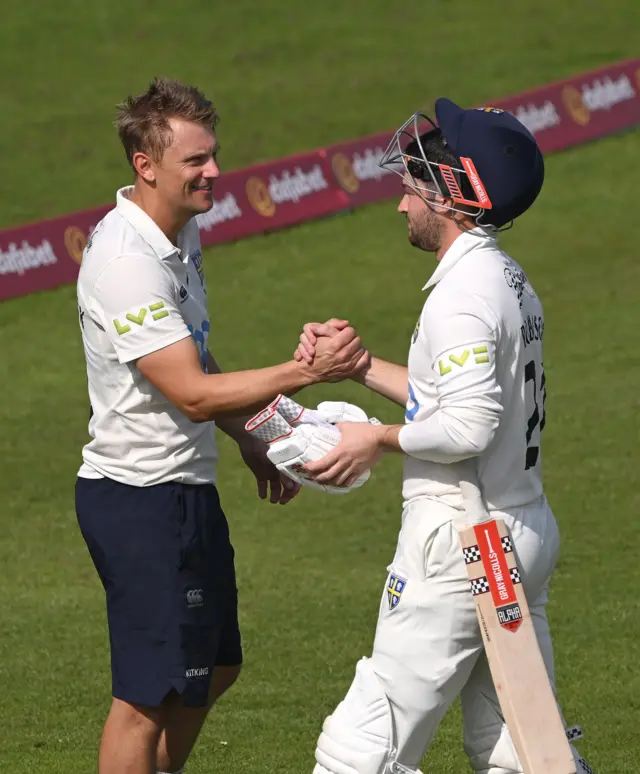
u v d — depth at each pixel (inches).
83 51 2677.2
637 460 1141.7
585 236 1782.7
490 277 502.0
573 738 526.6
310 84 2447.1
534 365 516.7
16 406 1358.3
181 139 545.6
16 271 1680.6
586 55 2482.8
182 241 581.0
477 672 534.3
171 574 560.1
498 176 504.4
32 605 912.9
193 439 570.6
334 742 510.3
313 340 546.9
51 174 2126.0
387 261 1747.0
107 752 563.8
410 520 512.7
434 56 2541.8
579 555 962.1
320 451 514.9
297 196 1897.1
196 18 2832.2
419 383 511.5
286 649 821.9
